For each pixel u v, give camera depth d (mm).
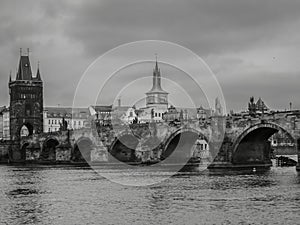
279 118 149875
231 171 149625
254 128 156875
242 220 68750
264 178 122062
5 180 135000
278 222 67188
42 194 99625
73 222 70000
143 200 88250
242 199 86438
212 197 89500
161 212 75812
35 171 178375
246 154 168125
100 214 75375
